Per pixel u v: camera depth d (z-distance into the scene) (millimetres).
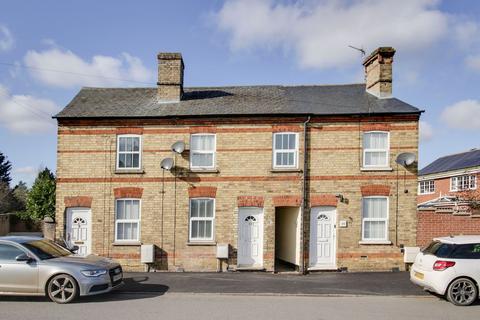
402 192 15383
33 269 9922
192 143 15977
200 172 15758
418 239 15328
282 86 18703
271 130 15734
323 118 15633
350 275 14336
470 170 30375
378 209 15516
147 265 15508
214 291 11570
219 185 15727
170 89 17062
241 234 15695
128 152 16031
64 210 15812
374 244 15258
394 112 15289
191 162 15883
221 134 15836
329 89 18203
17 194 50938
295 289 11891
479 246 10156
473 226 15234
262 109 16000
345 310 9398
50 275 9883
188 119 15836
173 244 15625
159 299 10492
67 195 15859
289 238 16750
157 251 15602
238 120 15781
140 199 15828
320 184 15531
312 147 15641
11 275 9875
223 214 15633
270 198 15570
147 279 13375
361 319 8586
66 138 16031
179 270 15484
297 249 15664
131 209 15953
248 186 15664
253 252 15680
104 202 15820
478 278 9914
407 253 15055
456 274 9906
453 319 8633
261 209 15711
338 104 16328
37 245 10734
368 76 17672
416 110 15320
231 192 15680
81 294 9867
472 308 9641
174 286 12211
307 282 12953
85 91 18375
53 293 9883
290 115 15539
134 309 9289
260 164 15672
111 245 15664
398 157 15211
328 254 15469
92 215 15805
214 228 15633
